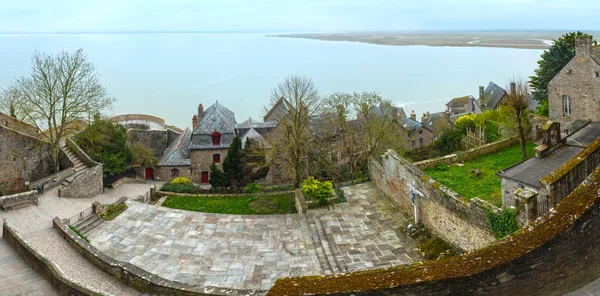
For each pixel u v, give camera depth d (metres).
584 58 35.94
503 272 10.82
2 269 20.50
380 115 54.31
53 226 27.30
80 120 46.00
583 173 19.22
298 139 41.81
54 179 38.03
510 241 11.30
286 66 193.62
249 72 174.88
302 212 31.36
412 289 10.93
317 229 28.30
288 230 29.11
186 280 23.30
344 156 47.06
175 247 27.22
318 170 42.44
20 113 51.47
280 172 50.97
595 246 11.38
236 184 46.69
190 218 31.48
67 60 51.22
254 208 35.75
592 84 35.72
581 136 31.56
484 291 10.88
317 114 46.19
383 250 24.80
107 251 26.42
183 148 61.00
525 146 34.66
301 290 11.28
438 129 65.44
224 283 23.03
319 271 23.78
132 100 124.38
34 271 20.30
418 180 25.84
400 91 128.62
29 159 41.66
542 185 18.64
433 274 11.00
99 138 47.72
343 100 49.19
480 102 81.69
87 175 38.41
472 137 42.78
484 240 21.09
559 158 26.52
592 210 11.24
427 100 117.00
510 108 37.56
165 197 39.25
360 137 43.47
